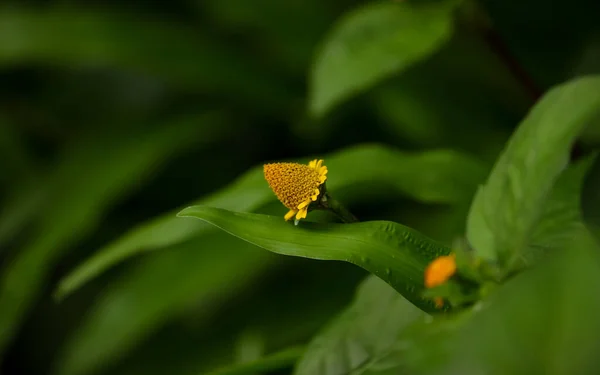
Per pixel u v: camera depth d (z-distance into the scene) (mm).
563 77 750
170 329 737
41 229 770
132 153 780
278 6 823
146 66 789
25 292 713
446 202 490
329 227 410
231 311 710
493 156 692
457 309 398
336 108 791
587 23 773
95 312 708
